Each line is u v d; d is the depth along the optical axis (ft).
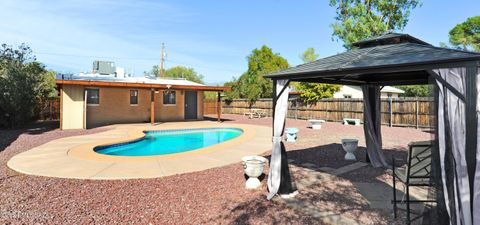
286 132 34.40
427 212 10.94
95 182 17.10
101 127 48.14
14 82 42.19
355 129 47.85
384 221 11.72
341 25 67.46
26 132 40.34
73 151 26.40
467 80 8.27
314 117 67.10
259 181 16.67
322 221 11.80
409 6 64.75
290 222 11.71
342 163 22.67
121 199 14.24
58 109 58.49
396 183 17.10
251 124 56.03
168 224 11.48
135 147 35.94
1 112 43.37
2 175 18.47
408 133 42.19
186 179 17.93
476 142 8.18
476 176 8.21
